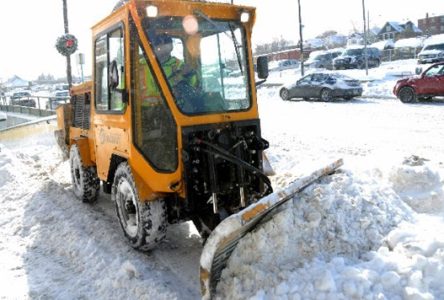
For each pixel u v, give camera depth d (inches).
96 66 223.5
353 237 154.3
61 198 278.8
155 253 191.8
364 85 852.6
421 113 536.4
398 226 167.6
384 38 2491.4
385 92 761.6
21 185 314.8
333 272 134.0
